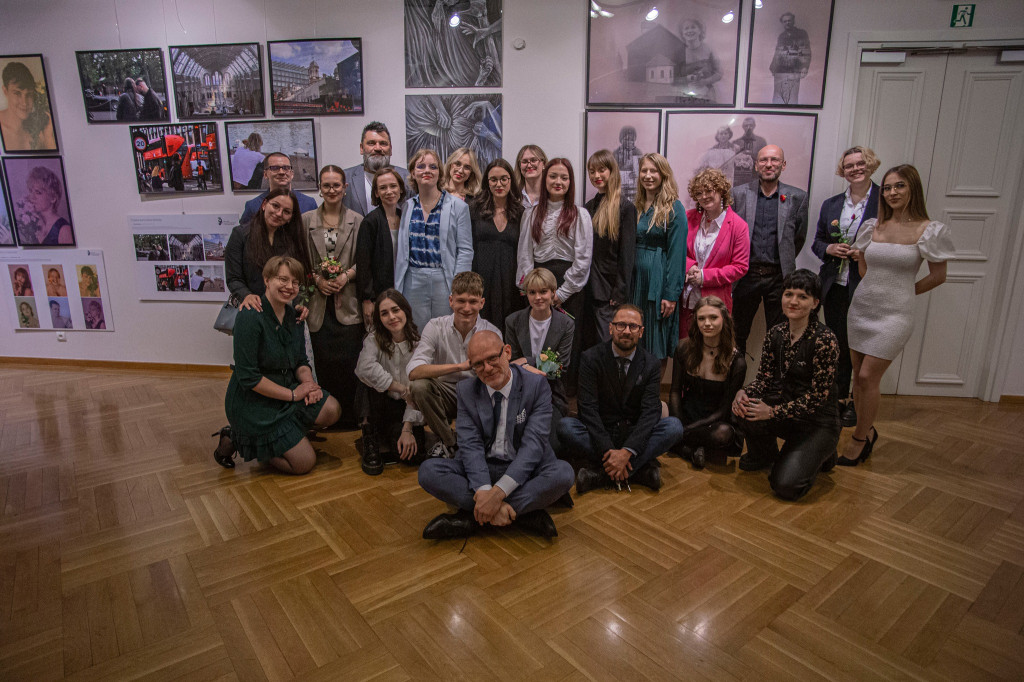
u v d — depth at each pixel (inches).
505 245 125.7
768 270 140.3
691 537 85.0
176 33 156.8
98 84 162.2
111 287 174.6
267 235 118.3
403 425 111.5
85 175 168.6
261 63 154.6
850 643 63.2
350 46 149.8
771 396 105.8
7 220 174.4
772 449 108.5
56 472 106.4
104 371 175.3
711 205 127.9
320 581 73.6
